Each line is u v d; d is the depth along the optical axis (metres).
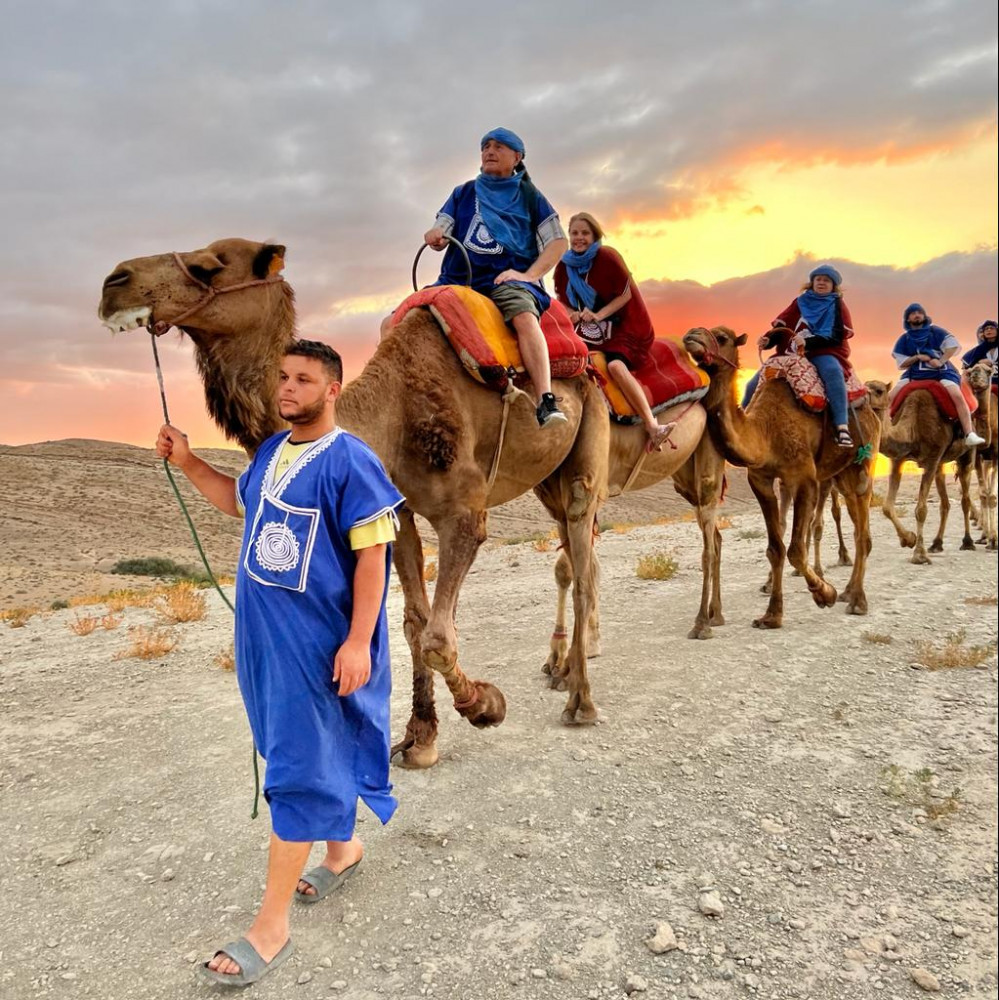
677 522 19.94
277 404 3.56
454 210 5.01
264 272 3.56
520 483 5.12
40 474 80.00
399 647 8.18
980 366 12.83
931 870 3.76
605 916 3.45
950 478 33.59
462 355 4.43
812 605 8.91
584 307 6.33
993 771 4.70
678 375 6.80
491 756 5.08
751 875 3.74
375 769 3.38
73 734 5.89
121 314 3.30
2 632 10.52
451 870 3.82
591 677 6.59
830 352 8.23
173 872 3.90
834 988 3.01
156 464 95.31
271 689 3.05
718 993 2.99
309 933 3.38
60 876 3.93
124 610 11.65
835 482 9.41
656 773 4.80
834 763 4.88
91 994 3.08
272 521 3.06
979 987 3.00
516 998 2.99
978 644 7.11
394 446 4.23
